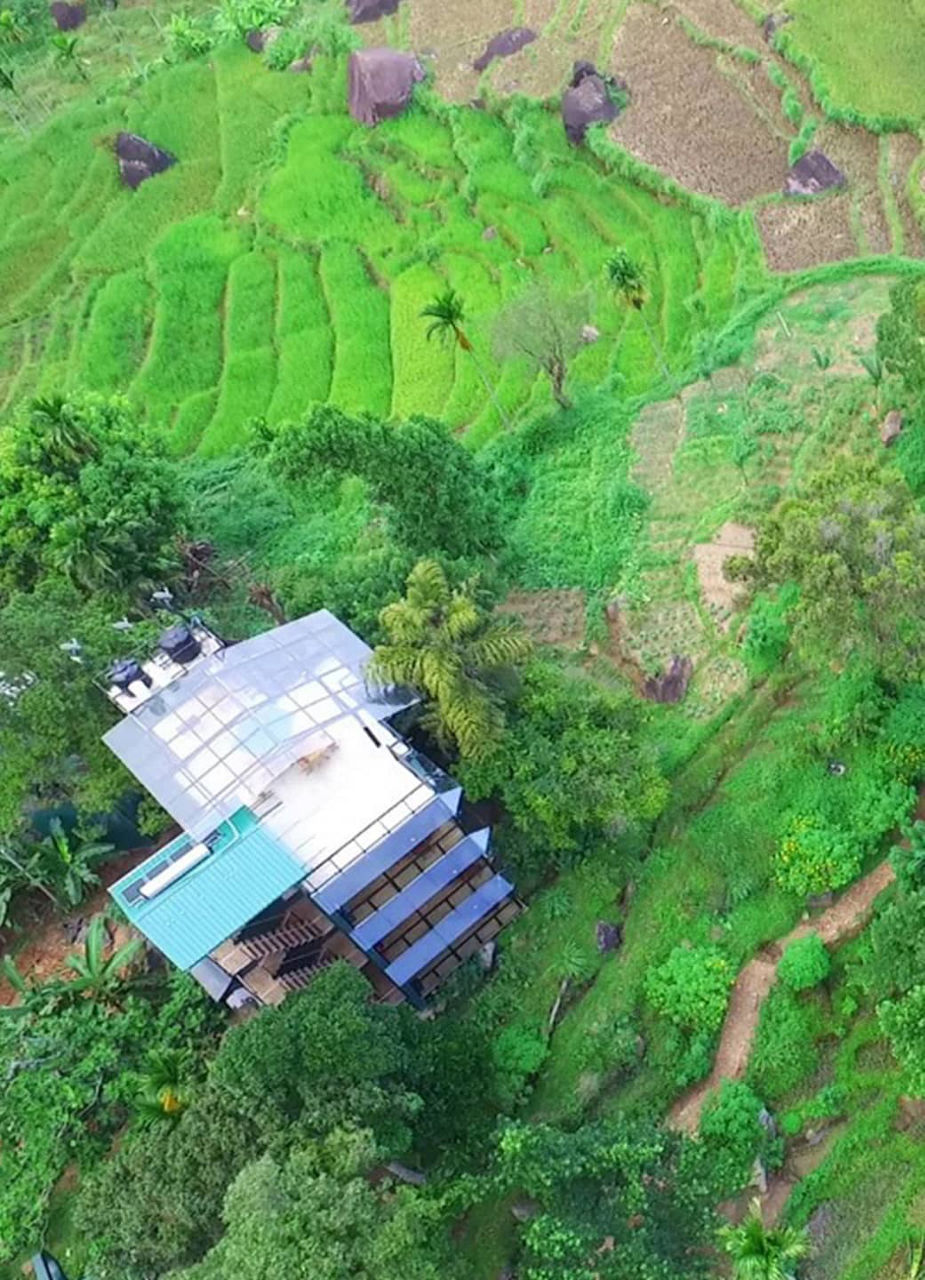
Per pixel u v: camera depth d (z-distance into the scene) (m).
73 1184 48.00
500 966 49.47
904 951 41.50
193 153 94.94
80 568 59.19
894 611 44.75
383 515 64.31
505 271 80.56
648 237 78.81
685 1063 45.44
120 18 111.81
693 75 84.19
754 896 48.59
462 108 88.44
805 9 82.69
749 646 54.28
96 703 51.06
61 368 85.62
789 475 61.53
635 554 61.47
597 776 49.16
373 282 84.31
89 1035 49.19
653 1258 36.69
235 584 65.69
